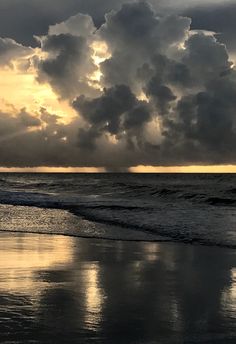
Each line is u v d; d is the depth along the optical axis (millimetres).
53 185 61156
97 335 4789
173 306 5914
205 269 8453
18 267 8555
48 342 4566
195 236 13094
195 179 110500
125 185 56156
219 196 34469
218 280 7496
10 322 5188
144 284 7199
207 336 4789
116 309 5742
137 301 6148
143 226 15625
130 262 9148
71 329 4961
